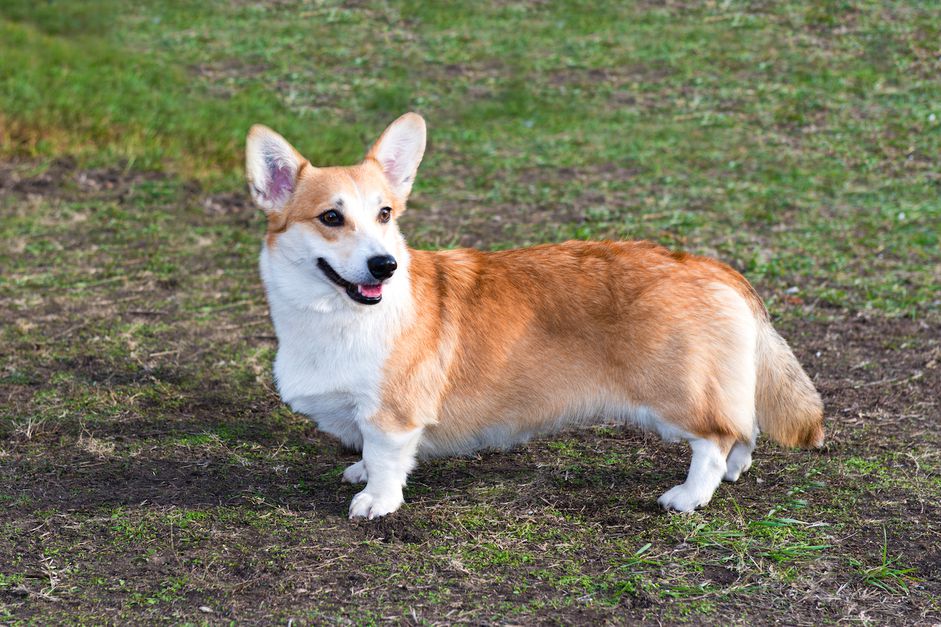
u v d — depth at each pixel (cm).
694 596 343
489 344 402
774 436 418
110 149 949
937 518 397
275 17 1435
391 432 397
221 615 331
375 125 1071
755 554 371
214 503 412
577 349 397
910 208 819
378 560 366
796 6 1338
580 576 355
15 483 427
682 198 859
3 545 376
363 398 393
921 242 750
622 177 922
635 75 1191
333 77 1210
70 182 876
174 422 494
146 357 569
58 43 1272
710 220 805
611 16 1380
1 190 851
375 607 335
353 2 1488
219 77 1202
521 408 407
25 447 462
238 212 838
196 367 559
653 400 393
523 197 875
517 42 1312
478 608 335
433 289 406
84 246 751
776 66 1174
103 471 441
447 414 409
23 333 596
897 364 558
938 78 1109
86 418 494
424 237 772
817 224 794
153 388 532
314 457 464
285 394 405
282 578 353
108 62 1217
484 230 791
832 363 562
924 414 497
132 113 1037
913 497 415
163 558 368
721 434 395
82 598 341
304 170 390
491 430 413
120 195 857
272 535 385
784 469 444
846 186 877
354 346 387
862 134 993
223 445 471
